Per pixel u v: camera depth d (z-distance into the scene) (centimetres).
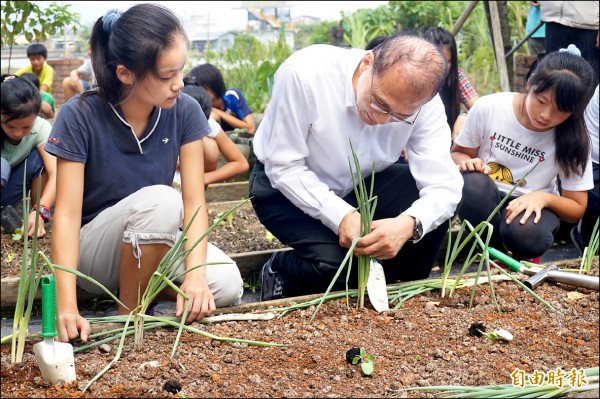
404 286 307
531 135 369
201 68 684
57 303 250
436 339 258
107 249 281
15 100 412
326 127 297
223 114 693
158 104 257
